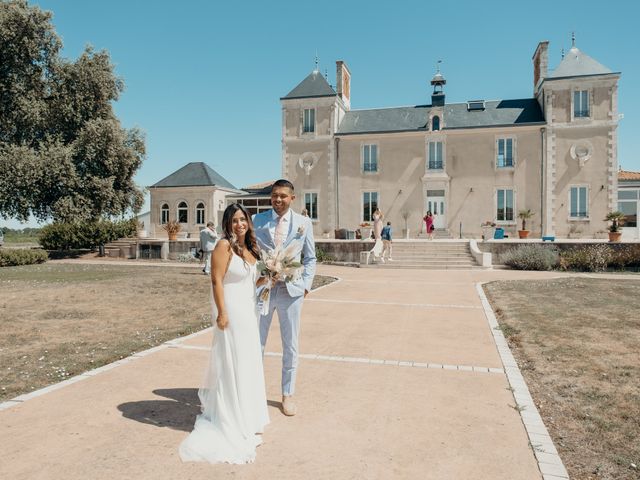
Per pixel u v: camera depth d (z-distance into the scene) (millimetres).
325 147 30672
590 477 3049
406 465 3168
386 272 18047
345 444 3480
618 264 18969
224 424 3459
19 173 21688
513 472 3084
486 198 28469
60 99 25016
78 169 25094
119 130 26234
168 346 6316
